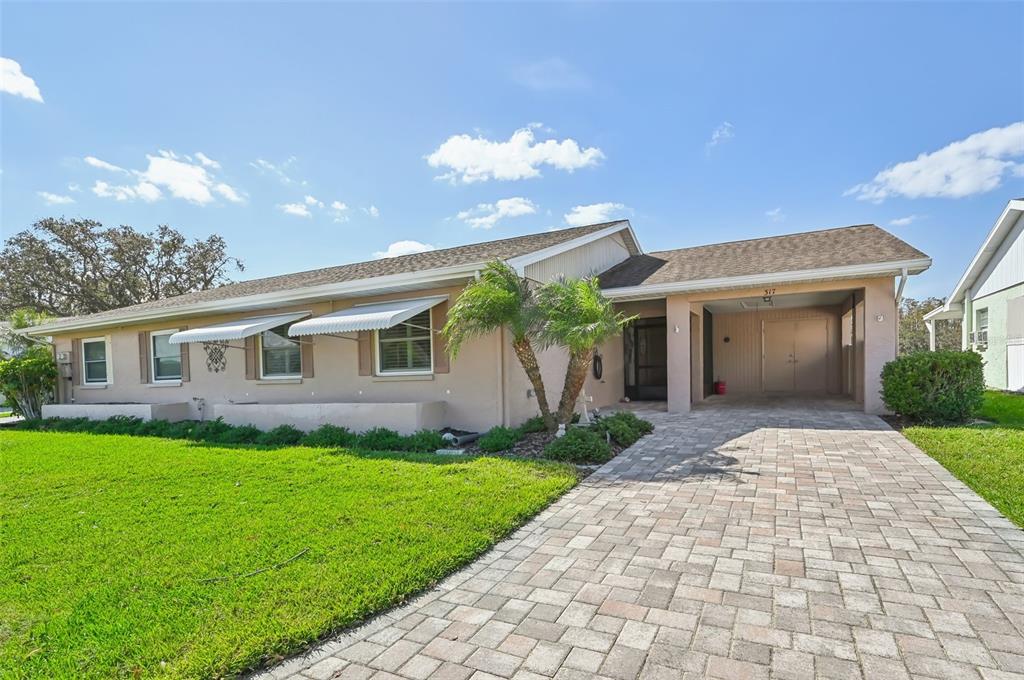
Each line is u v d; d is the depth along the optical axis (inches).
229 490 327.0
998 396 697.0
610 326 469.1
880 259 557.3
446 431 527.2
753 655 146.1
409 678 140.9
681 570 202.5
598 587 190.4
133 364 807.1
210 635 159.9
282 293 612.1
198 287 1945.1
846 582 188.2
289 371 661.3
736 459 385.7
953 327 1813.5
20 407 836.0
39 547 236.8
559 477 338.0
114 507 298.5
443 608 178.7
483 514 265.7
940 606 169.8
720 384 966.4
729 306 905.5
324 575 198.2
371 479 339.3
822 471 343.6
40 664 147.3
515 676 140.1
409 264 655.8
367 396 593.3
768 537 233.5
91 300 1721.2
